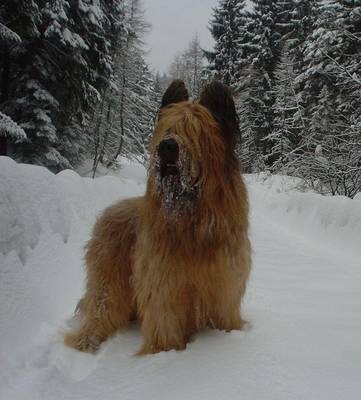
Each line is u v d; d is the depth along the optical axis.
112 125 12.26
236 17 15.89
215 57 16.12
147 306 1.30
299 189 6.21
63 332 1.51
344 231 3.56
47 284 1.83
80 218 2.64
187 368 1.09
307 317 1.52
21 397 1.06
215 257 1.25
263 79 13.88
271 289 2.00
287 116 11.09
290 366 1.06
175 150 1.15
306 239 3.75
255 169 12.84
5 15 5.91
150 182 1.27
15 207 1.98
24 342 1.43
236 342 1.25
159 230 1.25
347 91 6.47
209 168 1.21
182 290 1.28
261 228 4.48
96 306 1.49
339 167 5.38
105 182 3.73
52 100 6.61
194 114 1.23
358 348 1.19
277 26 14.25
